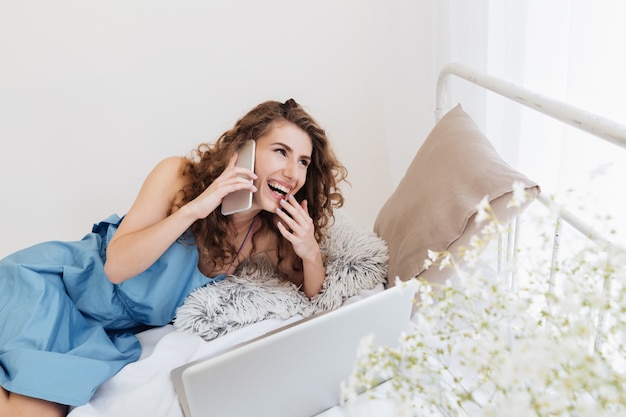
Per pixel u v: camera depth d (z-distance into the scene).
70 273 1.31
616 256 0.50
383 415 0.86
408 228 1.24
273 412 0.83
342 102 2.39
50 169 2.25
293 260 1.42
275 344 0.75
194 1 2.14
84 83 2.18
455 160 1.22
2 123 2.16
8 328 1.18
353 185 2.45
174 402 1.00
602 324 0.74
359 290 1.29
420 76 2.02
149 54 2.19
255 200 1.29
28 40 2.09
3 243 2.30
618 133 0.85
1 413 1.02
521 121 1.48
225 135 1.40
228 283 1.31
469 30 1.64
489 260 0.65
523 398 0.44
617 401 0.43
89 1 2.08
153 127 2.29
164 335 1.29
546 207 1.12
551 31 1.33
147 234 1.20
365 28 2.28
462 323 0.95
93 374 1.10
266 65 2.30
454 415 0.57
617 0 1.13
